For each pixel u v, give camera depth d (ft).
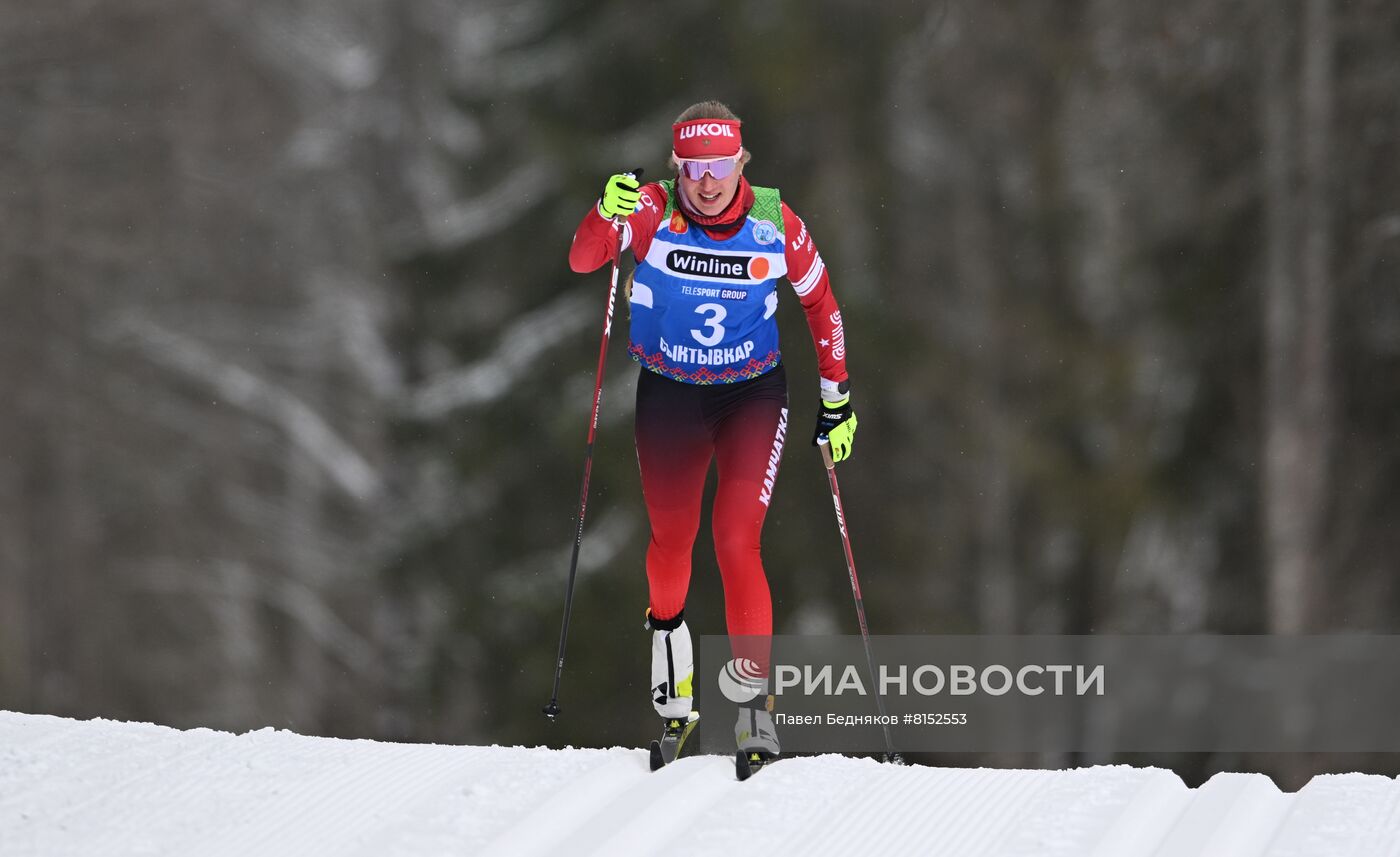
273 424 261.24
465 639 178.60
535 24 189.37
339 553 259.60
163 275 249.34
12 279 228.02
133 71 239.71
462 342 191.31
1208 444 177.58
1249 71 169.48
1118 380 181.37
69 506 235.81
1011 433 180.45
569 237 180.86
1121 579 189.67
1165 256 179.01
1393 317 162.71
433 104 258.37
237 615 254.47
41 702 235.61
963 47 189.16
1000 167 190.39
